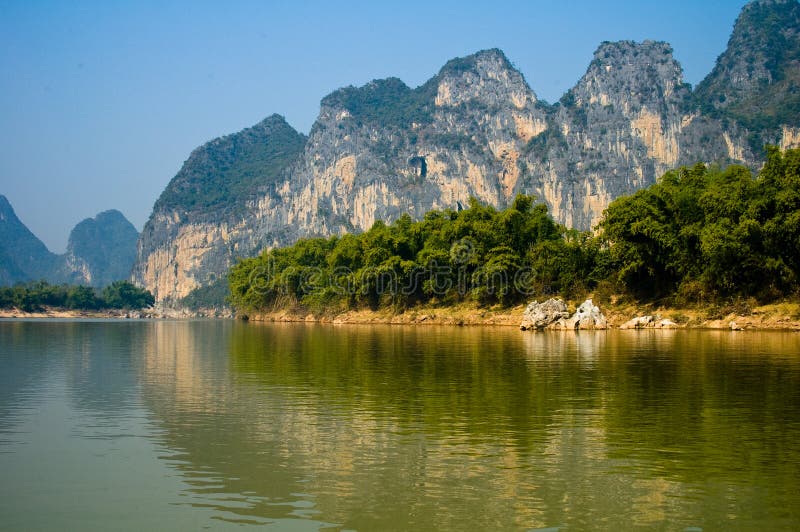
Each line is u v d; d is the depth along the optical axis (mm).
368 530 11391
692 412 20359
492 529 11391
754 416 19688
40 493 13406
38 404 22797
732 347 41156
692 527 11438
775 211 61188
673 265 68938
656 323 65625
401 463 15109
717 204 65250
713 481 13719
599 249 83438
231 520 11906
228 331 82562
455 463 15070
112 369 33469
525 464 14953
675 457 15414
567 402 22234
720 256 62125
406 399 23250
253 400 23328
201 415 20688
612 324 69875
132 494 13281
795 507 12297
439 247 101688
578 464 14938
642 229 69562
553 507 12352
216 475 14422
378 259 106438
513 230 92750
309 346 49406
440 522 11688
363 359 37750
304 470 14680
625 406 21422
